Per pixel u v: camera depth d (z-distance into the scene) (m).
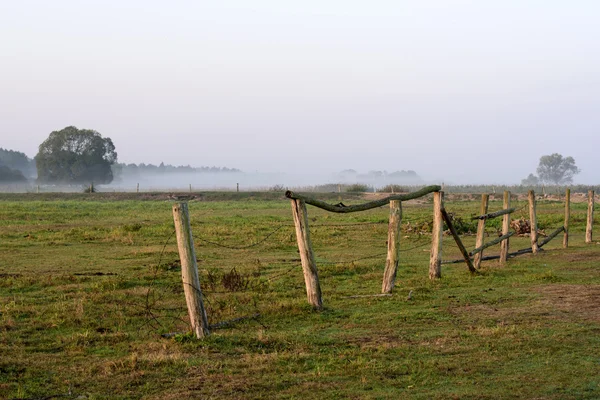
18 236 23.11
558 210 37.69
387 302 11.12
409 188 65.50
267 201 55.84
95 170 104.38
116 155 108.62
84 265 16.36
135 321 9.84
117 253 18.98
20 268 15.77
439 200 13.72
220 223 28.95
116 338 8.68
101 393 6.45
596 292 11.70
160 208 42.62
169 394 6.40
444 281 13.31
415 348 8.07
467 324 9.35
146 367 7.27
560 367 7.17
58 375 7.05
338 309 10.60
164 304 11.13
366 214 35.56
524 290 12.14
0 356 7.80
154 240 22.52
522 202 48.84
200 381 6.79
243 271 14.98
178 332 8.99
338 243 22.02
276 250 20.20
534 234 18.67
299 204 10.58
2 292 12.29
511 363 7.37
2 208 38.38
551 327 9.04
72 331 9.20
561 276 13.95
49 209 38.81
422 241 22.81
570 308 10.36
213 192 60.59
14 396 6.34
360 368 7.16
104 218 32.44
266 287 12.89
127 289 12.66
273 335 8.72
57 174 102.81
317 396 6.32
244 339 8.42
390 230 12.09
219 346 8.12
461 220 26.30
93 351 8.09
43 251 19.41
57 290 12.45
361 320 9.73
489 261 17.23
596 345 8.07
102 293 11.98
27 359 7.66
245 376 6.97
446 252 19.75
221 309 10.64
